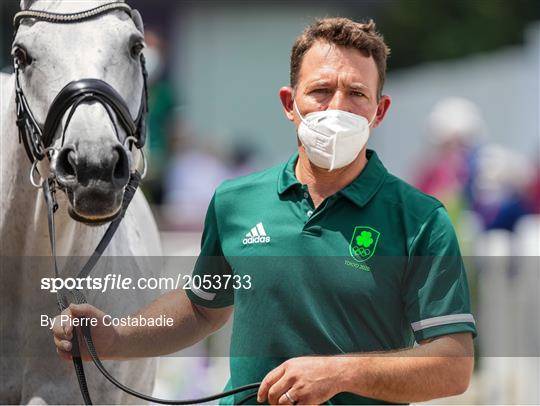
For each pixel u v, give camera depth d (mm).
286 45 36812
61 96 6992
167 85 24172
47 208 7414
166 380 12625
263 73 36625
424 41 46688
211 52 36406
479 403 14328
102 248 7316
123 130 7180
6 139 7766
